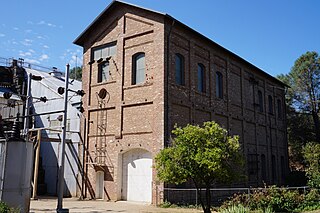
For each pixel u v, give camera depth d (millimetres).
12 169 11836
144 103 19047
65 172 23094
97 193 20781
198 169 12641
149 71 19234
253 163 26531
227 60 25125
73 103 23672
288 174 32688
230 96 24906
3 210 9484
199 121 20938
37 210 15016
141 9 20234
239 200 15227
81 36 23031
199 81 21891
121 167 19953
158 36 19156
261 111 29906
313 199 16609
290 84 41719
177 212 14914
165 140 17750
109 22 22156
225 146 12805
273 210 14953
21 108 28578
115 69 21188
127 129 19656
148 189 18531
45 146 25625
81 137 22266
